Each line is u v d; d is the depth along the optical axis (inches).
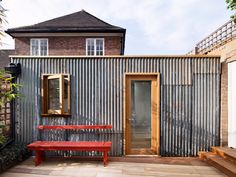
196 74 220.8
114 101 222.5
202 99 220.5
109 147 188.9
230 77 216.1
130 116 224.4
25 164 196.2
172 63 220.8
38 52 438.0
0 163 170.4
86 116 222.8
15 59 222.7
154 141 223.0
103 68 222.7
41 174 171.0
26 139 223.3
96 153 221.6
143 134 224.4
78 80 222.7
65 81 223.5
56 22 458.9
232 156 182.4
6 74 218.1
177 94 221.0
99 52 434.9
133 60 221.5
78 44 434.3
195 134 221.0
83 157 219.9
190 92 221.0
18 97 223.1
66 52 433.4
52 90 226.1
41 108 222.8
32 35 433.7
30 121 223.3
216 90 220.7
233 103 211.3
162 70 220.7
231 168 168.6
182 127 221.1
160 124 221.9
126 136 223.5
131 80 223.5
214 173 175.2
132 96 224.2
